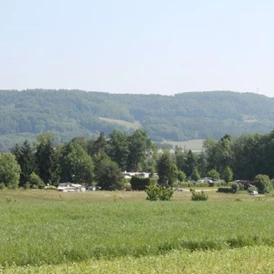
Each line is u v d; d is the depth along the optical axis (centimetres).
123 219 4944
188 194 13050
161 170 19088
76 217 5172
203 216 5250
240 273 2442
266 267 2558
